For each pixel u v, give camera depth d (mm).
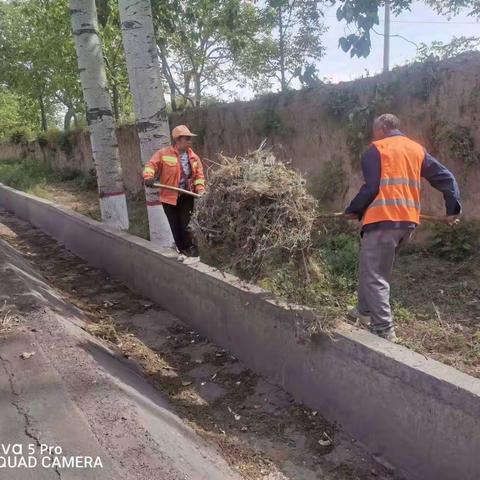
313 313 3869
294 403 4133
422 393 3078
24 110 28812
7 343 3979
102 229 7887
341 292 4887
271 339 4375
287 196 4027
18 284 5418
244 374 4648
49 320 4445
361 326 3928
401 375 3199
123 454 2777
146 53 7168
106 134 8906
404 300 4969
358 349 3498
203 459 3264
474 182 5781
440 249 5855
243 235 4133
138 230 9062
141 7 7066
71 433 2885
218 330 5164
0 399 3203
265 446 3707
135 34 7117
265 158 4379
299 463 3510
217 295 5074
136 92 7254
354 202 3807
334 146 7516
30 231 11516
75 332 4457
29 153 23094
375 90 6758
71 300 6547
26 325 4359
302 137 8039
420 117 6258
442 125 6031
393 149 3719
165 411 3811
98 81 8805
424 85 6160
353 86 7125
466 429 2848
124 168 13828
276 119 8422
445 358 3881
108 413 3127
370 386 3439
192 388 4543
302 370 4062
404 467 3268
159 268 6230
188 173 6109
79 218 8977
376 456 3459
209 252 4559
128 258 7047
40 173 18984
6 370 3568
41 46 17812
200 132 10398
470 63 5734
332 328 3742
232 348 4973
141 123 7316
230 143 9695
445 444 2979
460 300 4867
